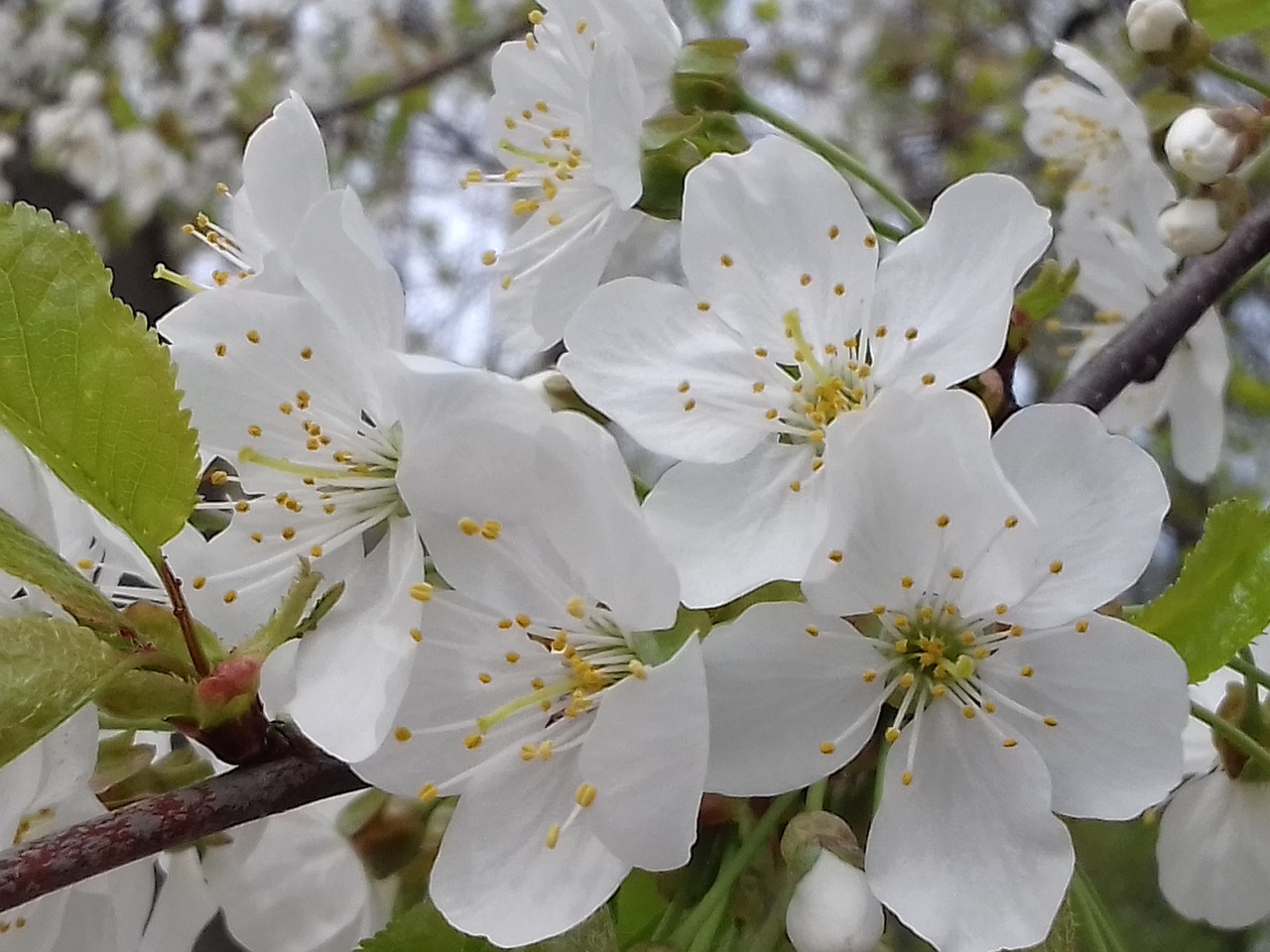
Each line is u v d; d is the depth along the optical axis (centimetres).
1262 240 11
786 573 7
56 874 6
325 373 8
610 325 8
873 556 7
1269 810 9
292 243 8
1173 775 7
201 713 6
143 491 6
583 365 8
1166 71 13
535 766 7
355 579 8
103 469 6
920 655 7
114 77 32
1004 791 7
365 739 7
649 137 9
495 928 7
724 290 8
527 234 10
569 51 10
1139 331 11
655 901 8
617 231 10
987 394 9
